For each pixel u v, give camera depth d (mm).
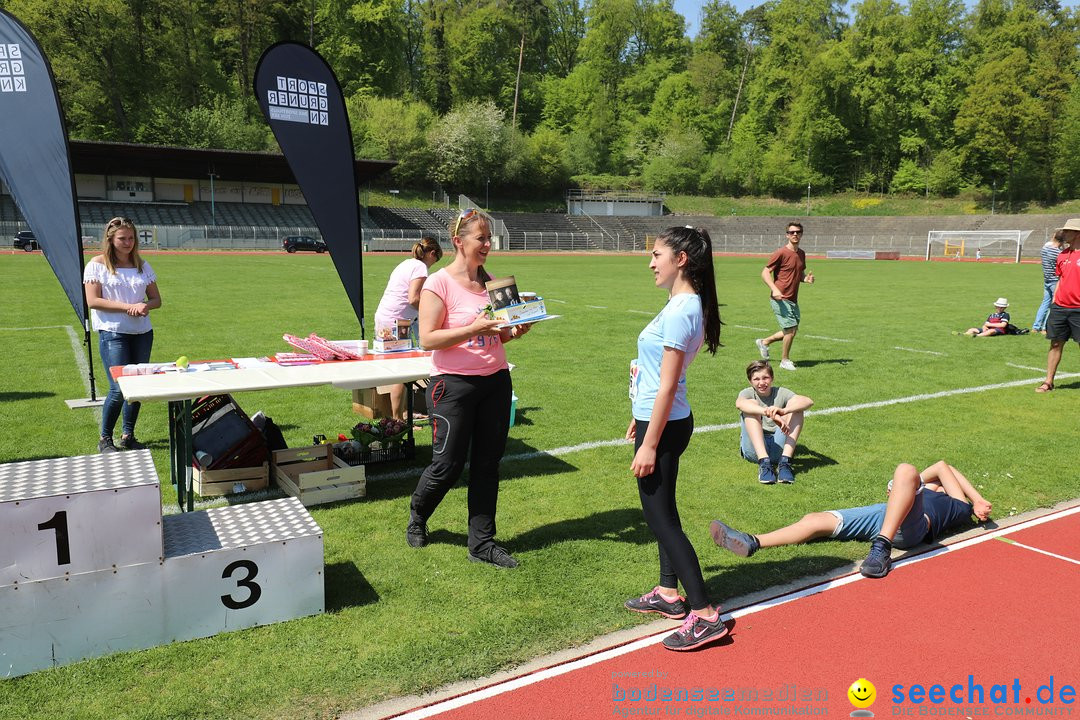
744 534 3971
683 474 5840
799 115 83688
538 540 4570
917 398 8508
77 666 3113
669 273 3299
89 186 55375
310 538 3539
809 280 10227
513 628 3492
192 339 11914
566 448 6516
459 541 4543
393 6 84812
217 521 3701
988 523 4836
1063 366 10617
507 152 76750
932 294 22266
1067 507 5141
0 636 2990
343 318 14914
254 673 3096
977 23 85125
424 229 64438
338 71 83188
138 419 7371
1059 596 3865
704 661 3246
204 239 49688
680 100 92688
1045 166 73750
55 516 3021
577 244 67188
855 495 5395
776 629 3518
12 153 6992
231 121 65938
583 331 13656
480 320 3986
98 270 6047
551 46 104375
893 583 3996
